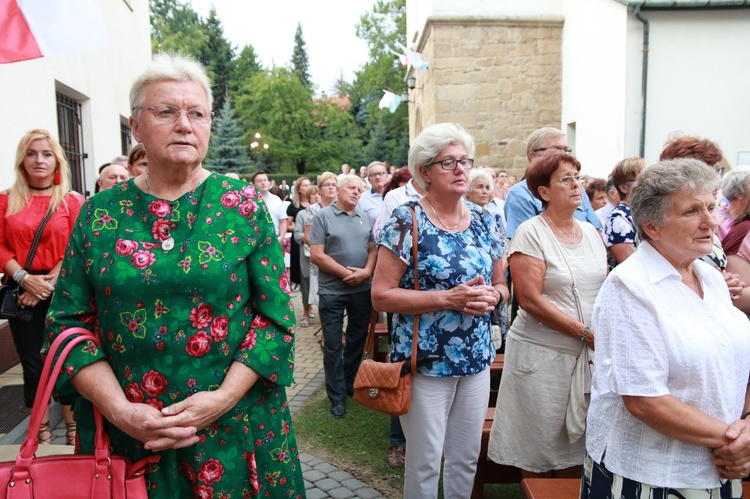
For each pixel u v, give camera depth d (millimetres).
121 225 1808
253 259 1888
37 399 1690
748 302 2812
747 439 1646
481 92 13070
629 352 1718
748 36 8984
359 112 55750
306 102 52562
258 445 1902
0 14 3498
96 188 5008
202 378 1750
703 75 9062
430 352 2516
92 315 1855
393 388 2482
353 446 4012
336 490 3398
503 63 13016
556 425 2818
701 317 1741
